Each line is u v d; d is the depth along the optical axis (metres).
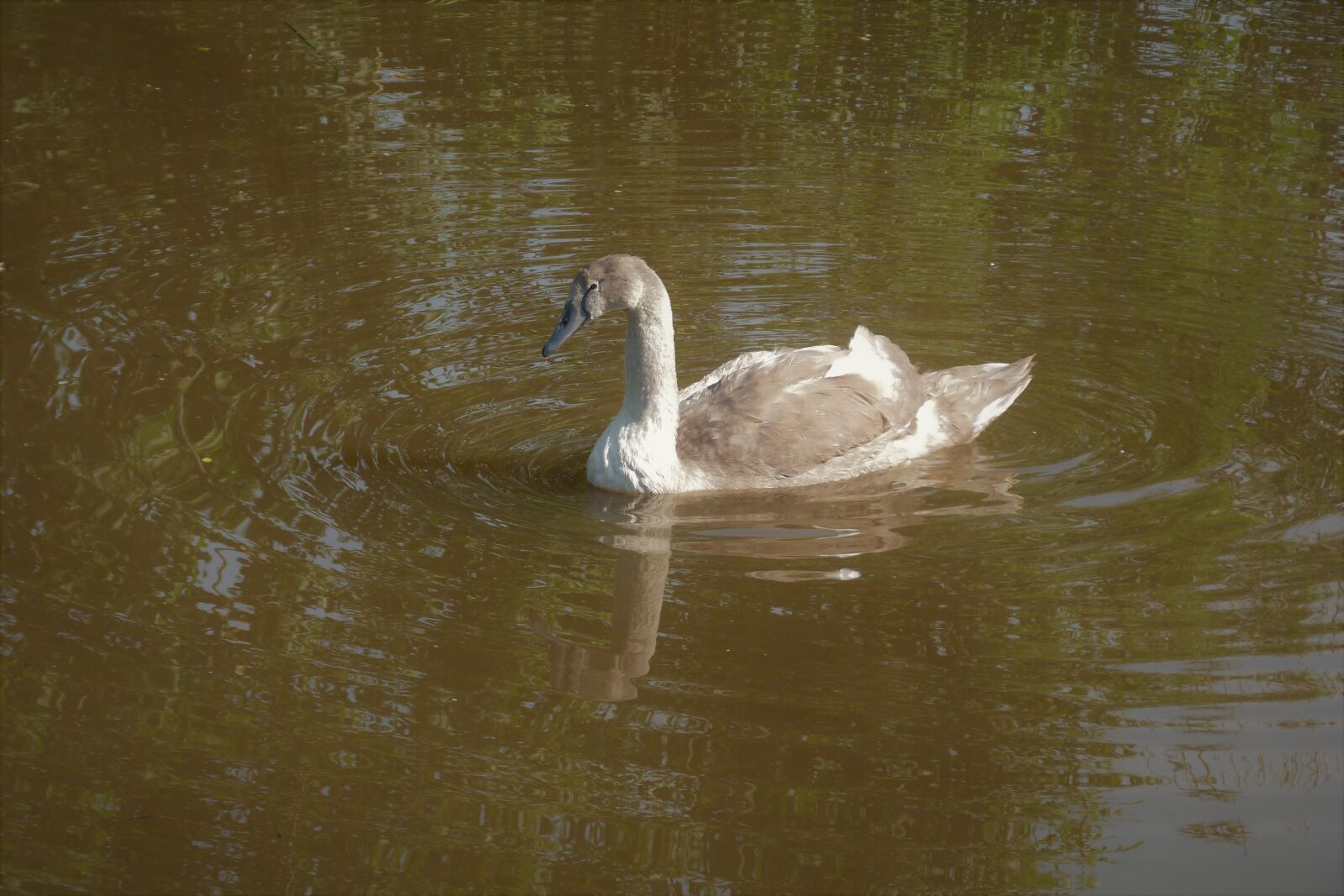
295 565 9.74
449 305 14.28
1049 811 7.53
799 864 7.16
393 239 15.77
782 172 17.92
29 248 15.27
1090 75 21.42
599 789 7.69
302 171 17.69
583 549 10.15
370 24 23.92
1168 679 8.54
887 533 10.40
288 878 7.06
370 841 7.30
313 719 8.22
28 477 10.76
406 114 19.80
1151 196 17.09
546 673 8.66
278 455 11.29
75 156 17.97
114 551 9.83
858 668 8.70
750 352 12.94
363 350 13.25
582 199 17.06
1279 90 20.61
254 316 13.86
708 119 19.80
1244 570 9.68
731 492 11.21
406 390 12.56
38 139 18.53
